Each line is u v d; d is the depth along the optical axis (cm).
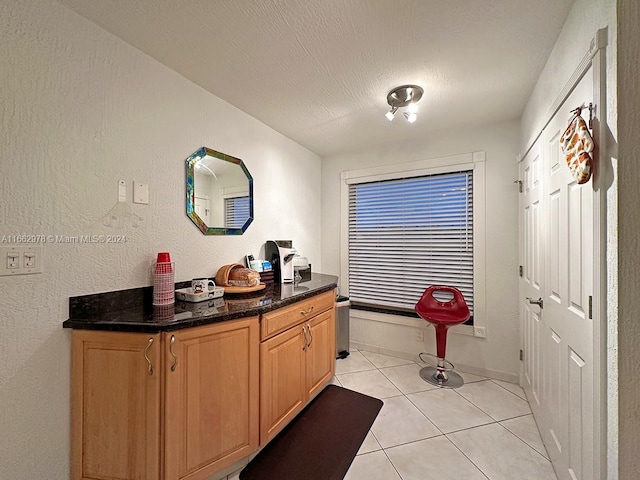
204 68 169
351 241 325
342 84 186
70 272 126
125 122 147
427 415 195
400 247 296
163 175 166
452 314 251
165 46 150
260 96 201
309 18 131
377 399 215
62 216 123
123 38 144
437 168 270
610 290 93
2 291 107
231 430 142
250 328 149
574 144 109
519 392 224
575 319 120
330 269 334
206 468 133
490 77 177
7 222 108
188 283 181
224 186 208
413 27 136
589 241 108
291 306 179
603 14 96
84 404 123
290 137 278
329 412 199
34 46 114
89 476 123
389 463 153
